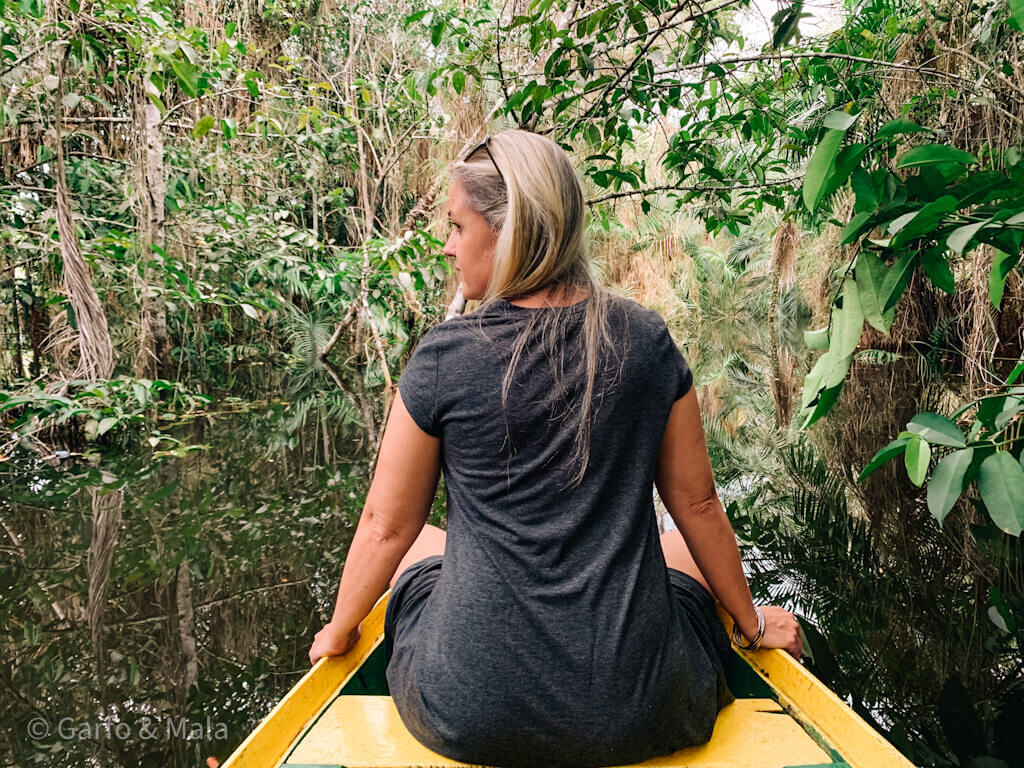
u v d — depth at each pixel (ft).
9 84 15.06
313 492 11.46
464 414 3.31
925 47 9.98
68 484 11.90
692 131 11.10
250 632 6.77
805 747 3.53
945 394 14.42
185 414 17.93
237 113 22.16
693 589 4.14
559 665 3.15
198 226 21.04
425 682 3.37
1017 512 4.11
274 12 22.48
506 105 9.62
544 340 3.31
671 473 3.66
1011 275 11.26
